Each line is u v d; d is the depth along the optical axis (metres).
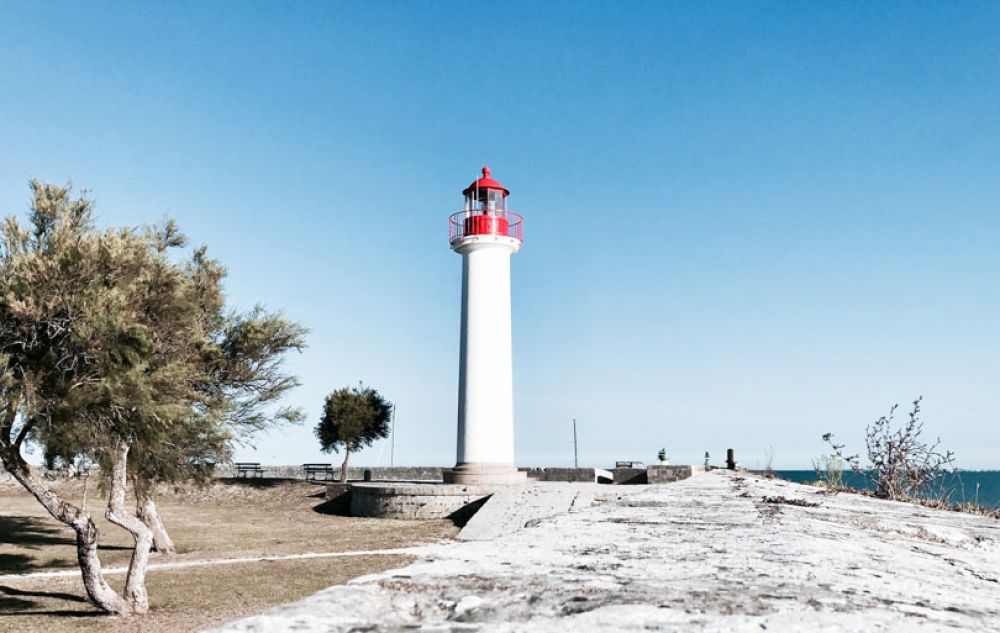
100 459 14.09
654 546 4.27
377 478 49.97
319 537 26.36
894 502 12.59
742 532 5.23
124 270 14.30
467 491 32.53
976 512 11.70
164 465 17.25
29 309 12.56
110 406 13.30
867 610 2.53
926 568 4.09
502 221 37.00
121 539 26.52
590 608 2.39
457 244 36.78
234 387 24.27
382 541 24.67
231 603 14.91
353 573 17.88
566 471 38.94
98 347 12.95
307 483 43.97
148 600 15.17
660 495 10.68
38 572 19.41
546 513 27.78
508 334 36.53
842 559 3.99
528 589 2.67
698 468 38.22
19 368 13.01
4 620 13.72
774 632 2.14
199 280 23.78
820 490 16.42
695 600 2.56
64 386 13.09
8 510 34.28
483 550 3.95
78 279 13.59
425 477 49.66
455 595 2.55
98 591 14.10
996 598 3.14
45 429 13.05
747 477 26.70
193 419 17.27
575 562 3.48
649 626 2.16
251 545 24.19
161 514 34.72
